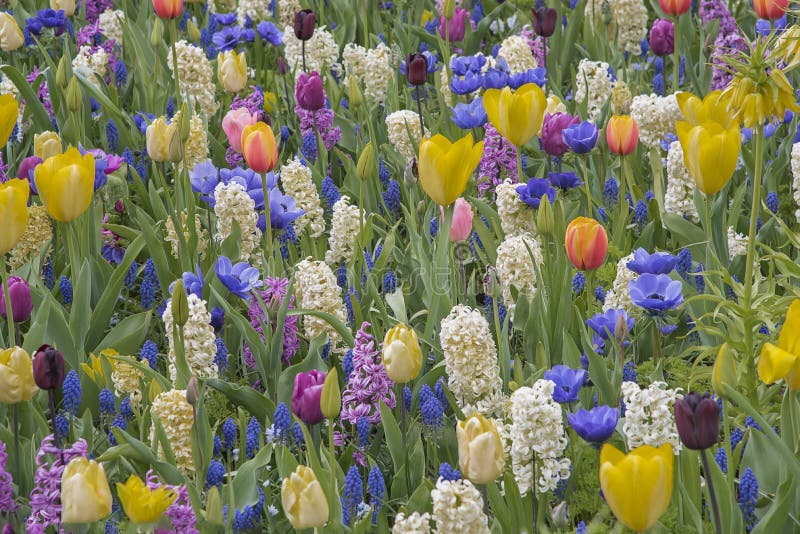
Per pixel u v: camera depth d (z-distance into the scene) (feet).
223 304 18.47
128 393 17.99
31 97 28.27
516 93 21.35
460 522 12.73
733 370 13.69
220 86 34.09
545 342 18.61
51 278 22.24
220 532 14.19
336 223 21.83
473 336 15.78
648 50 37.58
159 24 30.22
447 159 17.25
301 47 33.88
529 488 14.35
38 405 17.37
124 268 20.75
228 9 41.45
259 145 20.21
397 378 15.07
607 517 14.34
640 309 19.47
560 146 23.27
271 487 15.75
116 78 32.65
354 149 30.32
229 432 16.57
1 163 25.49
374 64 32.19
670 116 25.55
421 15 40.78
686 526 13.83
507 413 16.31
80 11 39.11
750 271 16.46
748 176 25.59
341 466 16.46
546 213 19.07
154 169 27.14
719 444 16.51
